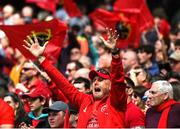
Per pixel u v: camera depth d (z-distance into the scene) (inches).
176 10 1785.2
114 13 1268.5
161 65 1097.4
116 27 1266.0
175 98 966.4
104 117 885.2
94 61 1362.0
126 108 891.4
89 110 897.5
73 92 921.5
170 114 896.9
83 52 1379.2
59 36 1085.8
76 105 919.7
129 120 917.8
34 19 1550.2
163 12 1555.1
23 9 1550.2
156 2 1796.3
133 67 1159.6
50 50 1095.6
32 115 1027.3
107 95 895.7
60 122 954.7
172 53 1192.2
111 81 876.0
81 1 1797.5
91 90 1017.5
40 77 1171.3
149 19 1254.9
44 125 982.4
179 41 1148.5
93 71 895.1
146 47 1242.0
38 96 1026.7
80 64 1192.2
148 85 1094.4
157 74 1108.5
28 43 937.5
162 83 907.4
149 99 909.8
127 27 1263.5
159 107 904.3
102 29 1334.9
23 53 1056.2
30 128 979.9
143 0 1256.2
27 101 1039.6
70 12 1376.7
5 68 1376.7
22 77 1179.3
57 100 1009.5
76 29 1453.0
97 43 1359.5
